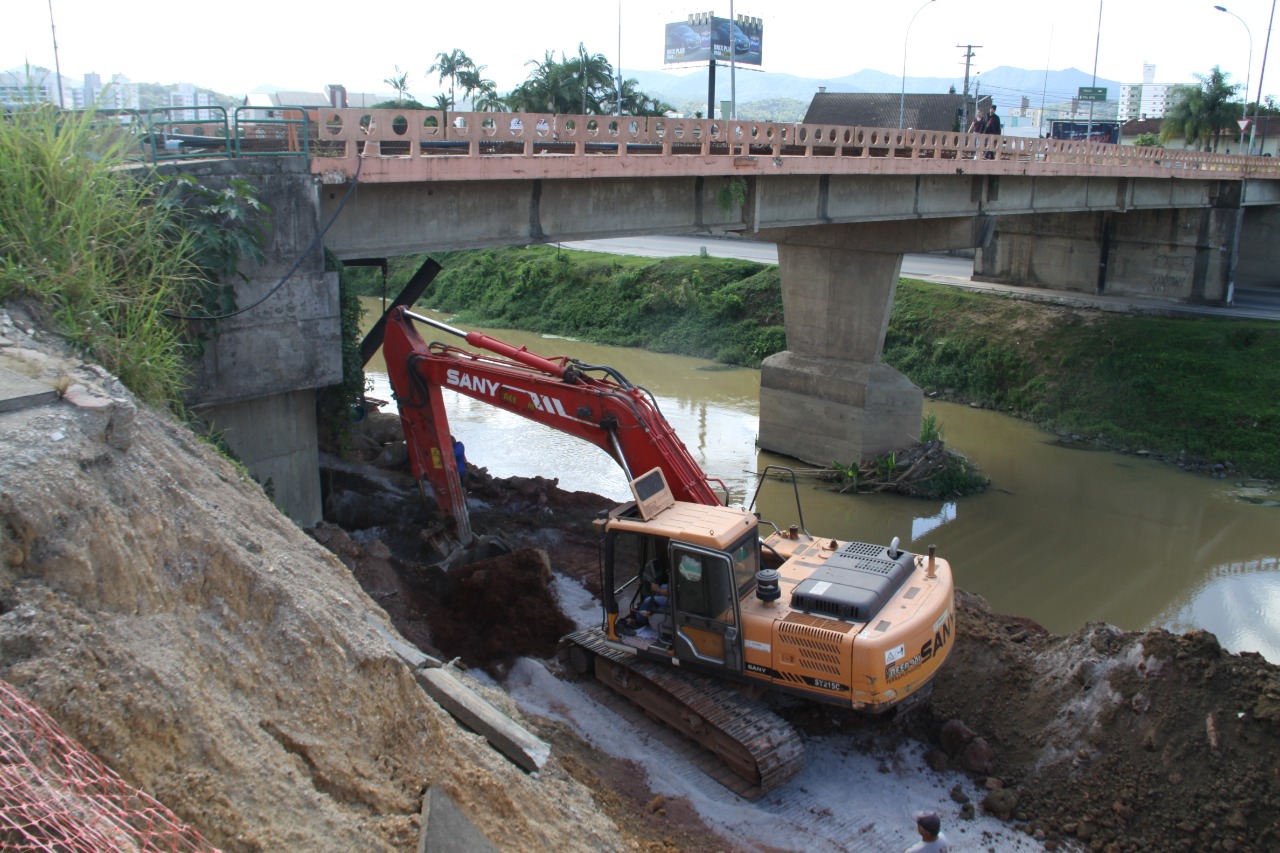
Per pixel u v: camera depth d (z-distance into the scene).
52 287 9.45
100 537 6.14
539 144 20.59
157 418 9.22
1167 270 42.69
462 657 13.79
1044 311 39.25
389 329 17.02
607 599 12.80
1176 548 24.30
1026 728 12.57
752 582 12.28
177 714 5.71
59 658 5.41
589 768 11.25
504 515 19.84
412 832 6.40
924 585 12.09
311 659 6.92
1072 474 29.86
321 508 16.11
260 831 5.56
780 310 42.72
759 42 73.88
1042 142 31.62
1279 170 43.44
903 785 12.03
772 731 11.48
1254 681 11.55
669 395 37.50
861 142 25.41
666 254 55.09
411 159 15.95
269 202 14.18
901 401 29.33
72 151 10.62
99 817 4.77
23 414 6.58
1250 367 33.41
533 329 48.41
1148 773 11.34
